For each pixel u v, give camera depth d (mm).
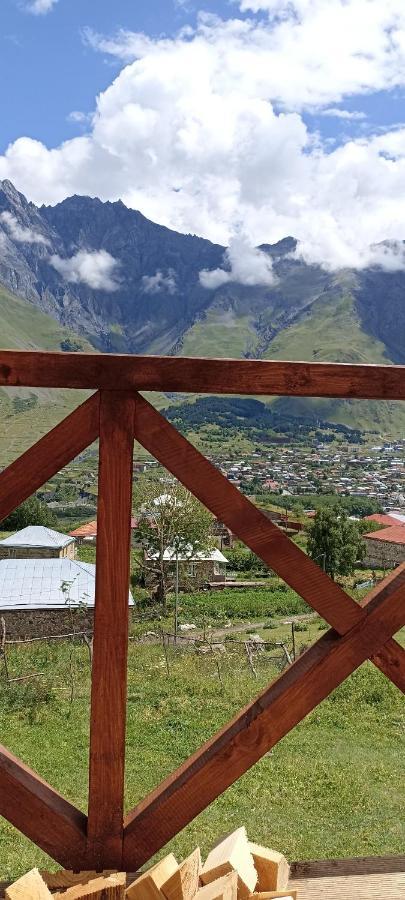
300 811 8719
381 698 13742
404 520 84688
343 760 10531
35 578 29203
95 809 2451
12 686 15430
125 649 2420
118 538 2430
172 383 2424
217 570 51438
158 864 2422
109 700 2422
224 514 2461
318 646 2547
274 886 2621
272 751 11000
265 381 2455
